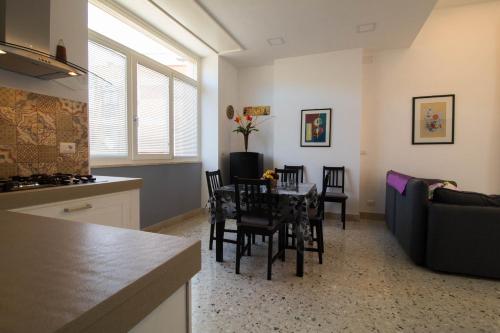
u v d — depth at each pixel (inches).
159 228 140.3
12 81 65.7
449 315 68.6
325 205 172.6
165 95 147.2
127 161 121.3
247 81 201.8
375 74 167.3
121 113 118.5
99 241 24.2
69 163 79.9
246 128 186.9
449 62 154.1
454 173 155.5
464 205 89.8
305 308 71.6
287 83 180.1
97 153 107.8
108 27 114.8
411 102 161.5
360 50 163.2
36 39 61.9
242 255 105.0
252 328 63.3
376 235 136.9
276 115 182.9
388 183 147.9
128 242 24.1
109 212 68.1
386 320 66.5
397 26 134.0
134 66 125.0
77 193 59.4
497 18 146.0
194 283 85.2
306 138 176.4
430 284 84.9
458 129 153.8
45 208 53.5
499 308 71.8
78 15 81.3
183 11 120.0
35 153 70.7
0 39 55.8
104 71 110.3
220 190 102.5
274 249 116.8
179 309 23.3
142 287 17.6
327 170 169.9
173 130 153.5
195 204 174.4
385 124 166.7
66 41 77.8
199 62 178.4
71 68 65.9
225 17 126.3
